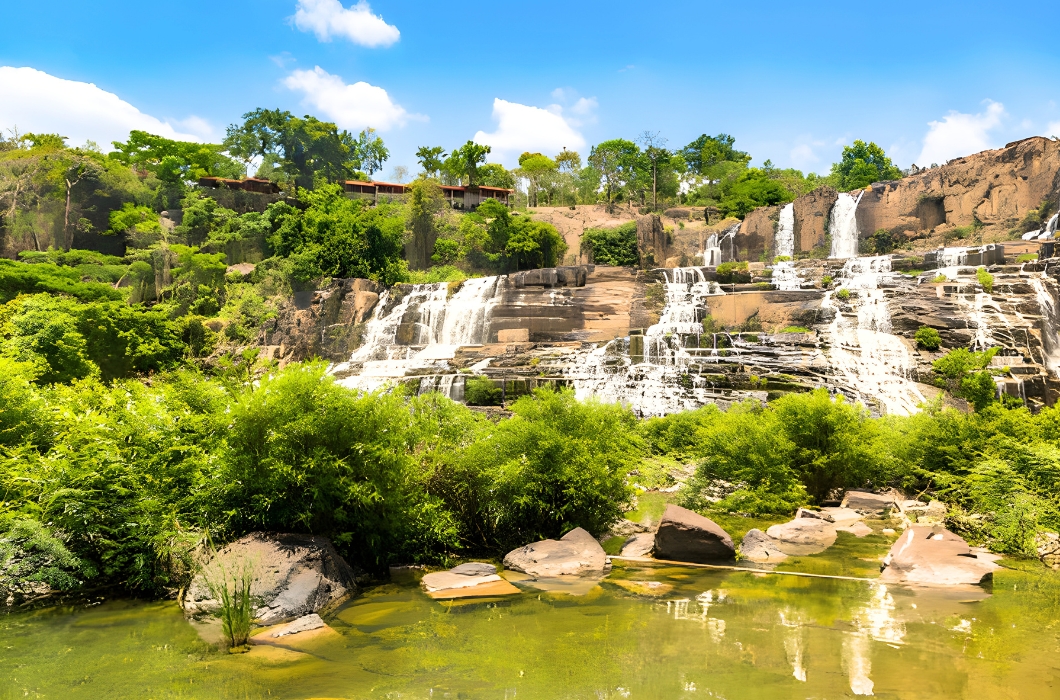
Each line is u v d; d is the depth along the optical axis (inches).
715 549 362.0
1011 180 2178.9
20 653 219.8
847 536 433.1
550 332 1775.3
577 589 302.8
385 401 336.5
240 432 303.1
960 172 2281.0
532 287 1891.0
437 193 2849.4
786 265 1820.9
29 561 285.4
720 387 1232.8
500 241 2763.3
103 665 208.8
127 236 2422.5
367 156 4480.8
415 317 1958.7
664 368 1304.1
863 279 1642.5
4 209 2303.2
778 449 538.3
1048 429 531.2
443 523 352.8
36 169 2370.8
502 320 1806.1
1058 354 1299.2
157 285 2166.6
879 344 1330.0
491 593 294.7
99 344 1525.6
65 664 209.6
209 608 257.6
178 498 308.3
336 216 2536.9
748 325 1579.7
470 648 224.2
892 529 456.1
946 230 2268.7
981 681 192.5
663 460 706.8
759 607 273.0
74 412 362.3
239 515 304.0
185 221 2491.4
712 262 2682.1
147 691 188.4
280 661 212.4
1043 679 193.8
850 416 570.3
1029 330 1269.7
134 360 1598.2
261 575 266.4
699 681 194.4
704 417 792.3
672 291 1771.7
